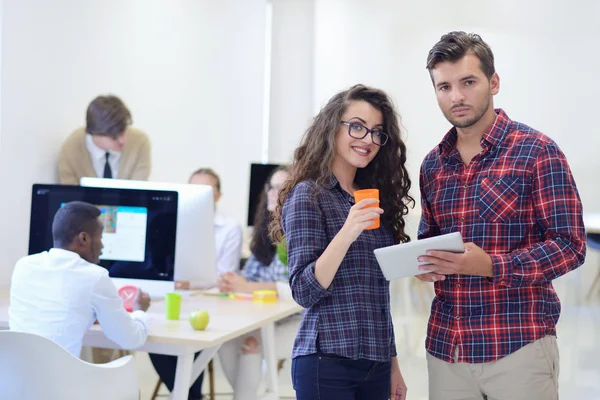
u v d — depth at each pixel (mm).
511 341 1915
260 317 2918
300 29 7961
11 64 3686
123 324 2424
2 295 3354
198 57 5969
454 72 1938
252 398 3268
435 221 2123
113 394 2355
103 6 4574
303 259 1886
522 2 7152
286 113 7922
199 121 6035
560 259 1852
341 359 1895
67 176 3955
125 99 4922
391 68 7871
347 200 2004
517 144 1959
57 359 2156
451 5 7547
